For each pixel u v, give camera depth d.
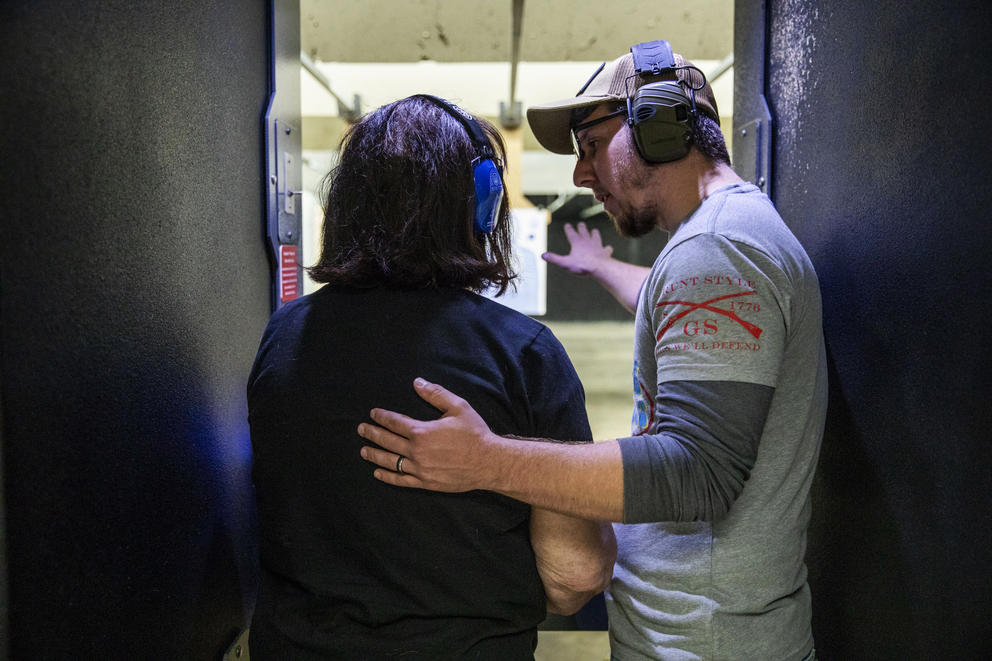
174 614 0.81
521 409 0.70
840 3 0.96
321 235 0.77
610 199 1.01
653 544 0.86
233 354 1.01
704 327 0.73
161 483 0.78
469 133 0.74
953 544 0.70
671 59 0.91
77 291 0.61
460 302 0.72
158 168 0.76
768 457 0.80
